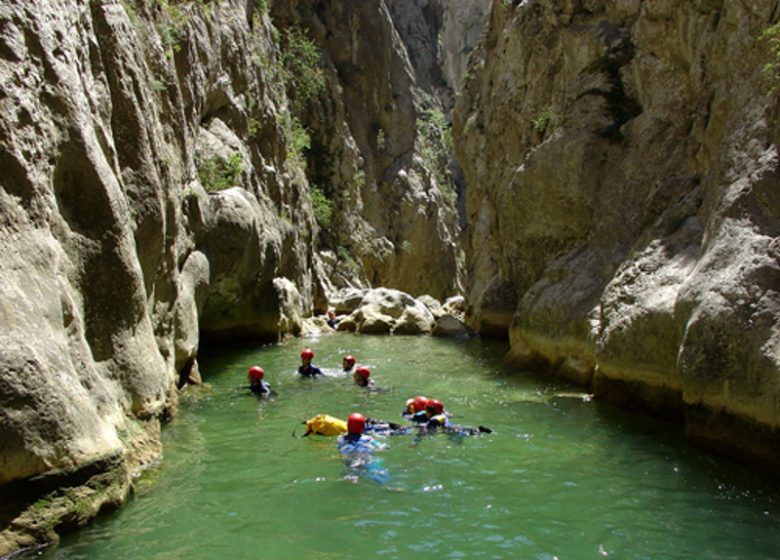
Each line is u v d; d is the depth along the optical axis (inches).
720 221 318.0
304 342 703.7
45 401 202.7
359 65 1448.1
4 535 189.5
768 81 329.1
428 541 210.5
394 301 839.7
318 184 1253.1
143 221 338.6
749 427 273.4
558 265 516.7
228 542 208.1
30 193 225.5
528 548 206.1
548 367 492.7
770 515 231.1
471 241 1000.9
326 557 198.4
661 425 343.6
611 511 235.1
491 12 893.8
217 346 660.1
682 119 459.8
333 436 329.4
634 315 370.9
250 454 299.0
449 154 1888.5
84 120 266.1
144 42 427.8
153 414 297.6
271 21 1195.3
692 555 201.6
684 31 462.0
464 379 484.4
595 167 515.8
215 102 668.1
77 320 238.7
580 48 583.8
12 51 229.3
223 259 543.2
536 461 290.4
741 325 279.4
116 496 226.5
